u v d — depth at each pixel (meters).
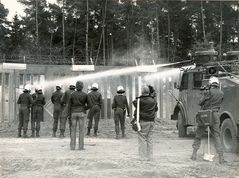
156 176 8.39
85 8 45.91
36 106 16.62
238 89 11.44
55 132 16.78
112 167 9.22
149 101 10.19
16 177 8.08
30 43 42.81
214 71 13.65
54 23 48.12
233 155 11.31
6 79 22.00
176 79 23.69
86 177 8.09
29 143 14.12
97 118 17.02
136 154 11.33
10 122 21.25
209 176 8.45
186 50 48.50
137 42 43.25
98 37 46.47
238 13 45.72
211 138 14.91
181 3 47.34
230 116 11.70
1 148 12.61
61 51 44.66
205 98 10.20
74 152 11.72
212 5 46.66
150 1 43.03
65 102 15.60
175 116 16.61
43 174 8.36
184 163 9.86
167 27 47.69
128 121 21.50
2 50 45.75
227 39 47.62
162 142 14.52
